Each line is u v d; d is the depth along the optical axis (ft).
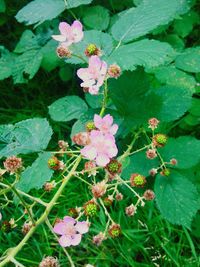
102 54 0.94
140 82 0.88
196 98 1.22
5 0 1.51
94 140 0.70
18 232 1.16
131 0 1.37
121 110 0.91
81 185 1.21
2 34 1.57
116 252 1.13
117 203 1.17
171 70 1.14
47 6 1.12
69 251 1.13
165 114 0.98
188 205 0.98
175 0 0.99
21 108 1.48
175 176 1.00
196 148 1.02
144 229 1.13
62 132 1.36
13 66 1.32
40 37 1.35
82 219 1.11
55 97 1.47
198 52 1.17
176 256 1.09
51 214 1.19
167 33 1.35
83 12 1.25
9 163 0.69
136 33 0.95
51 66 1.31
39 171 0.81
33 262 1.06
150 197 0.82
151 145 0.85
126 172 1.01
